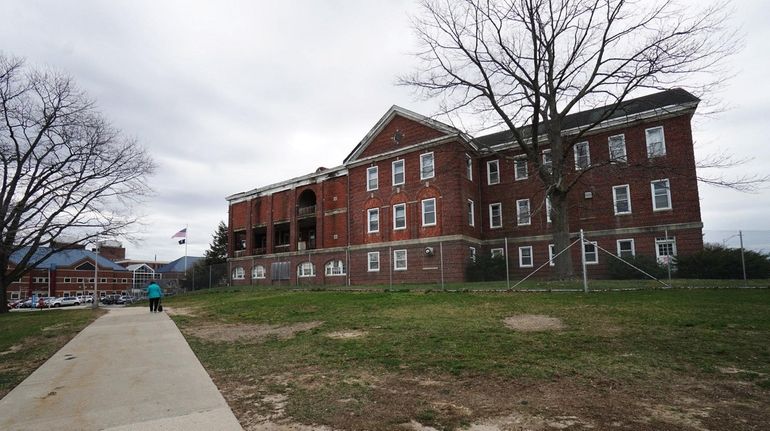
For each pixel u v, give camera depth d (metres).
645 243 27.50
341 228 37.62
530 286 19.20
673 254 26.52
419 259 31.50
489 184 33.97
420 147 32.53
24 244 28.69
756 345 8.00
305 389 6.43
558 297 15.38
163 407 5.75
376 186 35.03
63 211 30.03
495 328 10.75
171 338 11.97
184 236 49.75
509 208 32.81
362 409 5.42
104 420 5.29
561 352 8.09
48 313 25.77
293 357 8.79
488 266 29.19
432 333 10.49
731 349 7.81
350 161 37.03
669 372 6.63
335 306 17.09
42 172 29.45
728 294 13.95
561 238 21.38
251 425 5.00
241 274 46.34
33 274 84.56
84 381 7.31
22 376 8.05
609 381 6.26
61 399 6.28
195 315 18.50
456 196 30.50
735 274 21.78
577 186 30.09
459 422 4.84
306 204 43.62
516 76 22.27
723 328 9.43
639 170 27.89
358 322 12.92
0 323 19.14
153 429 4.94
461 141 31.02
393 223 33.47
